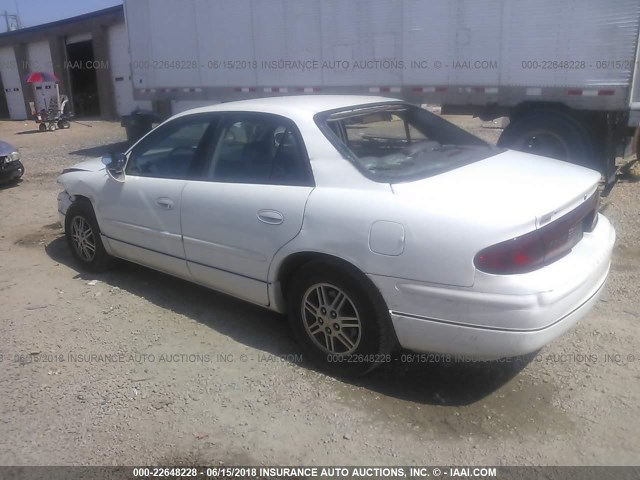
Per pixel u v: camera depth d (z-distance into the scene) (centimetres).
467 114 804
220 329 429
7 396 352
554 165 388
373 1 836
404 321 322
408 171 353
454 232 298
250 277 395
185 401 342
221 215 399
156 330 429
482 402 334
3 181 982
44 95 2631
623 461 285
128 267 562
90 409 338
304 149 367
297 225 355
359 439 306
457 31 766
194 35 1128
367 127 392
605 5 651
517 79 733
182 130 447
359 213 329
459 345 310
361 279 332
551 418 318
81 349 405
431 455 293
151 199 452
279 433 313
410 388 350
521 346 295
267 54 1000
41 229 721
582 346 387
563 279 302
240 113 411
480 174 353
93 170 527
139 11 1248
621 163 913
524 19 709
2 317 460
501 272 291
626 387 341
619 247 565
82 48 2498
